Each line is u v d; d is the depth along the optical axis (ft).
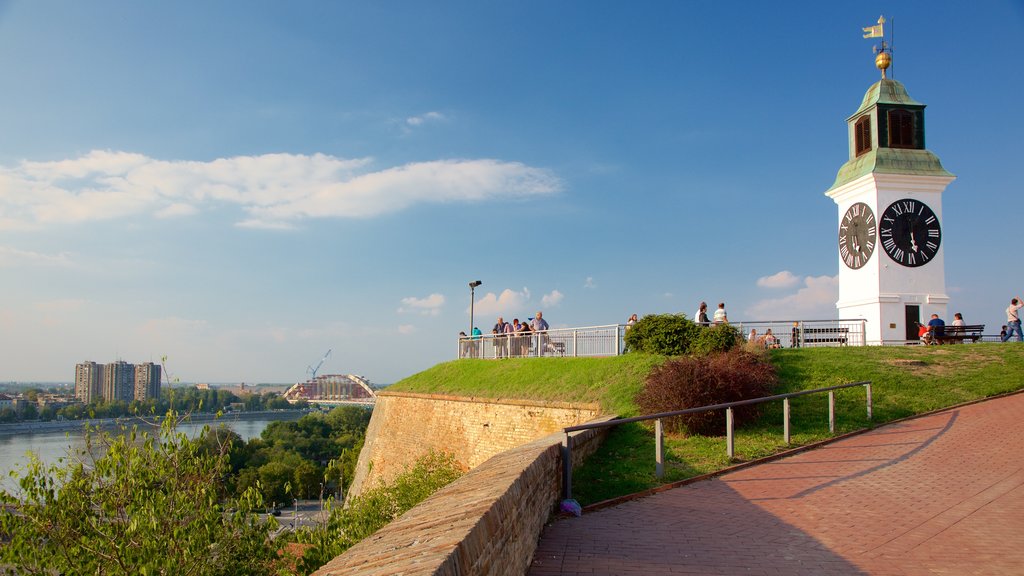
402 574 9.95
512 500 18.81
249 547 32.40
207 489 31.91
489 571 14.46
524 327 103.14
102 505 29.94
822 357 70.08
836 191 100.63
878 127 97.40
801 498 32.86
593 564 22.94
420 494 49.14
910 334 91.40
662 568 22.49
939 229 93.81
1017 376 61.57
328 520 42.42
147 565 27.68
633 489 35.63
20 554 27.99
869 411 53.06
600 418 51.98
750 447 44.91
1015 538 25.71
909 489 33.78
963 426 48.78
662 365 54.80
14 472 29.22
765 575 21.76
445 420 92.22
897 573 21.94
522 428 75.46
